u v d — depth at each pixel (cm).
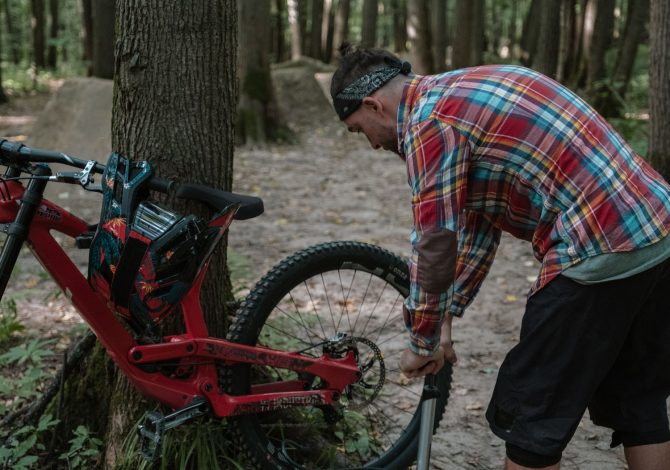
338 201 738
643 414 213
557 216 190
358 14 2877
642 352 209
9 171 224
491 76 190
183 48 245
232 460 244
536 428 198
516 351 201
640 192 188
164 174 249
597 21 1144
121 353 225
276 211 689
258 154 1002
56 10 2211
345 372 253
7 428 279
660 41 529
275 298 245
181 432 246
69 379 280
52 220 220
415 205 188
